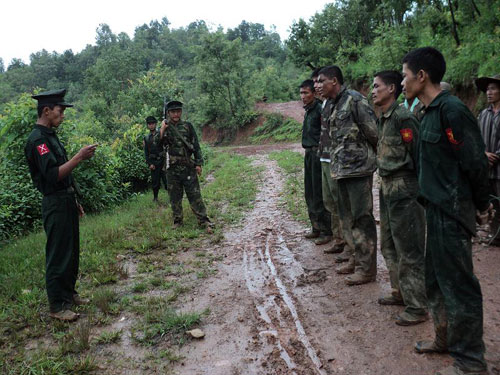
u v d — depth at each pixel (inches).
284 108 1405.0
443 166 90.6
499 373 96.3
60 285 140.2
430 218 94.8
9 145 299.7
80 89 3496.6
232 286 166.2
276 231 245.4
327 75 151.9
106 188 359.6
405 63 96.3
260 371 107.2
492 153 179.0
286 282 167.8
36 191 301.1
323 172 188.5
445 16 548.7
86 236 235.8
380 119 125.6
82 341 121.2
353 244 164.4
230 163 621.9
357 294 149.6
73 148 321.1
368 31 1063.6
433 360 104.3
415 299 122.7
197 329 127.9
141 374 108.3
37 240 241.3
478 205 91.0
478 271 157.5
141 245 218.8
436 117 91.7
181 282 172.4
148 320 136.1
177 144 247.0
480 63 430.6
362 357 109.9
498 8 445.7
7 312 144.5
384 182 126.0
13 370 109.9
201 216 254.7
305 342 120.2
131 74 1728.6
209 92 1401.3
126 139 444.8
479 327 90.0
